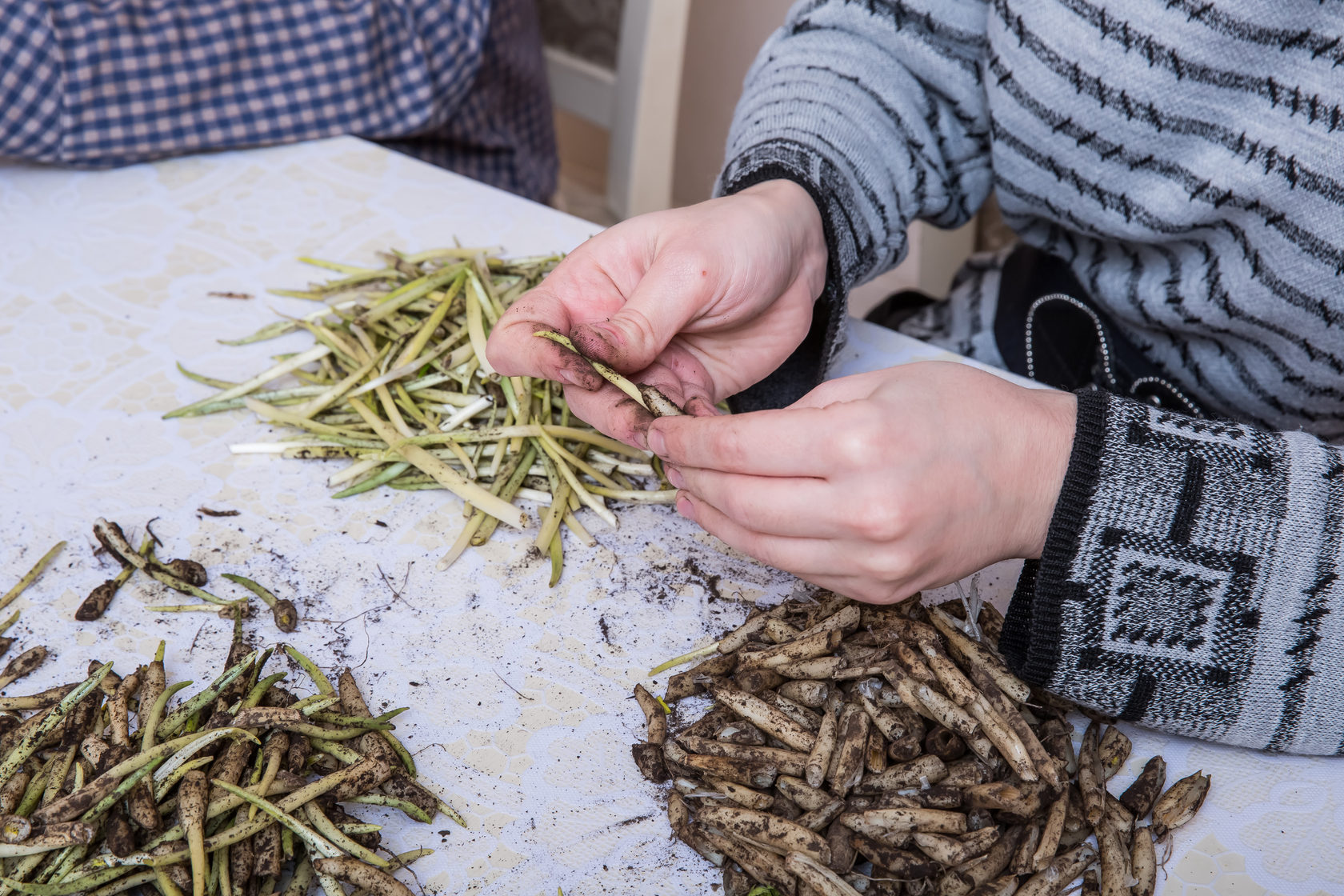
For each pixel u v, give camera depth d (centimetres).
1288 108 64
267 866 51
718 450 53
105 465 64
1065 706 57
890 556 52
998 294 83
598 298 62
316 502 64
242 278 75
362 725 54
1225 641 54
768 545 55
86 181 82
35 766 53
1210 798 55
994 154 74
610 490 65
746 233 61
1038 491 55
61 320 72
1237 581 53
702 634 59
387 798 53
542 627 59
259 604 59
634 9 114
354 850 51
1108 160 70
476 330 70
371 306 72
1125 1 65
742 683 56
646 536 63
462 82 93
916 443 52
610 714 56
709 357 65
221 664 57
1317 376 71
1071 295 79
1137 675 54
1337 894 52
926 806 53
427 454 65
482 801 53
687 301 59
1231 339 73
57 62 79
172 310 73
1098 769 55
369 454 66
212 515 63
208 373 69
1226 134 66
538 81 116
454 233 79
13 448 65
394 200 82
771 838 52
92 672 56
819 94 72
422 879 51
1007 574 62
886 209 72
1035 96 70
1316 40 62
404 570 61
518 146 110
